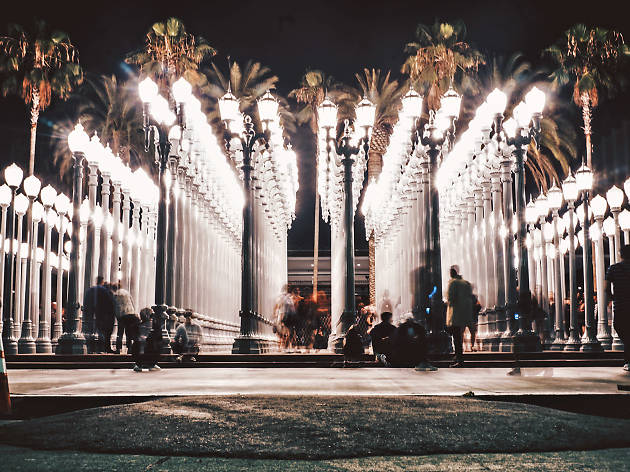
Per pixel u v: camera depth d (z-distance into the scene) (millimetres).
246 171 17953
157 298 16031
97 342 18344
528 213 24062
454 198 24359
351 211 17281
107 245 19688
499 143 18641
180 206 18938
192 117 17938
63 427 5277
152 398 6977
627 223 21266
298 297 23406
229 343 26078
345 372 12648
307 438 4828
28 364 15336
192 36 45156
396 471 4098
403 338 13867
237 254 28375
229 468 4180
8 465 4242
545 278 23891
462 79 41219
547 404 7059
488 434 4996
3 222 19938
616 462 4367
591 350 19953
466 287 14555
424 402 6020
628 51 41344
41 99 40062
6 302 21750
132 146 43406
